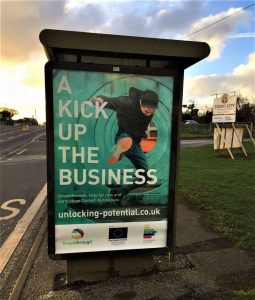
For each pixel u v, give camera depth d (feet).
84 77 7.39
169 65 8.46
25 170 27.81
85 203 7.84
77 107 7.46
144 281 8.15
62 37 6.89
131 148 7.84
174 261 9.00
